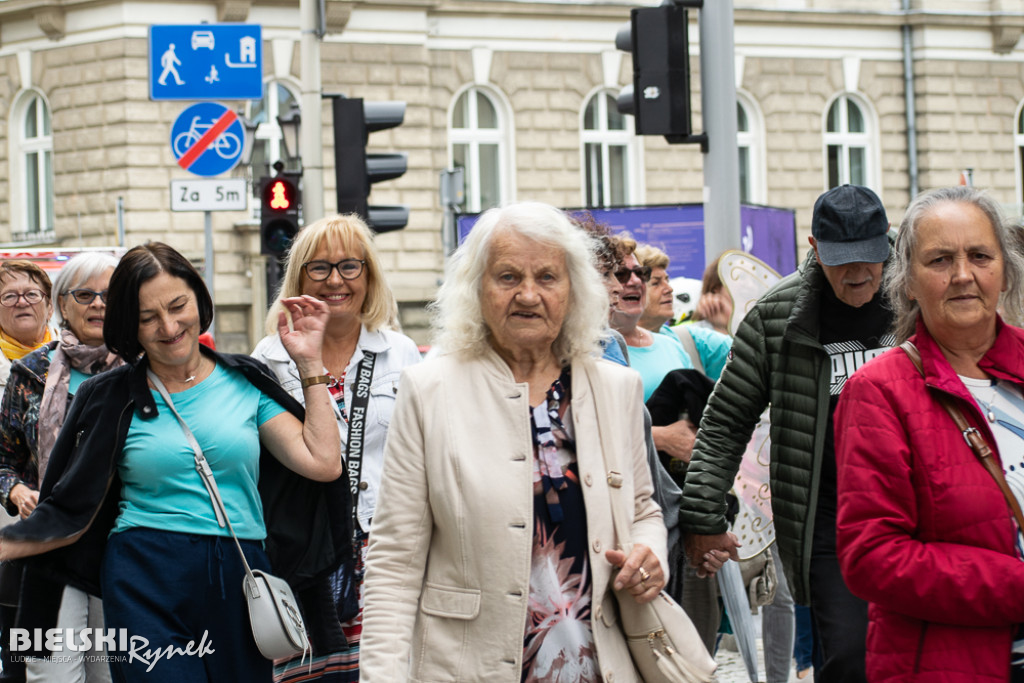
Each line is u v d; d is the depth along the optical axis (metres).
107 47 25.31
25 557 4.45
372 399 5.45
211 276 13.75
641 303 6.33
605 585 3.68
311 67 14.18
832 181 31.22
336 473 4.66
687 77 9.52
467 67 27.84
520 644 3.56
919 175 31.50
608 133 29.31
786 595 6.73
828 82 30.70
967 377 3.52
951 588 3.26
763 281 6.98
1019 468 3.41
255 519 4.59
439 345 3.83
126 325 4.45
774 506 4.88
